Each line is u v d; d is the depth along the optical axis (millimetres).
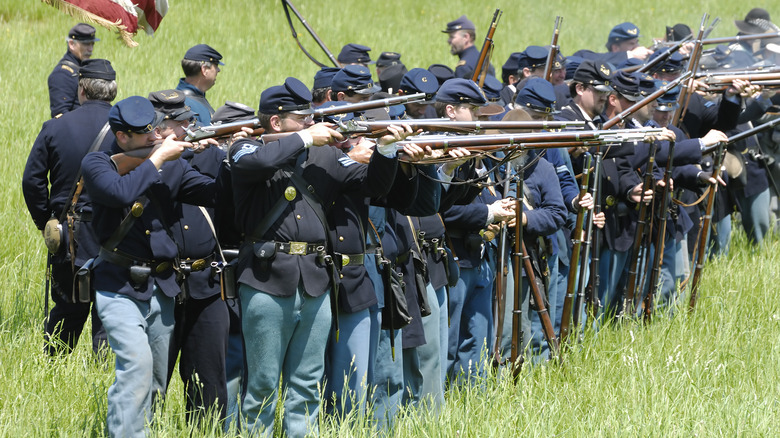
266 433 16969
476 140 16719
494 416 18766
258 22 62531
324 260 16469
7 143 37250
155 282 16750
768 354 23375
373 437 17234
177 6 61656
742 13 78250
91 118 21578
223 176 17203
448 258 20328
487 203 21266
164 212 16875
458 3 74688
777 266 31391
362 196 17266
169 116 17578
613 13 76938
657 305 26406
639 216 25188
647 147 25594
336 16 66438
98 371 20188
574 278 22391
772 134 33750
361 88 23625
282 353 16734
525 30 70562
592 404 19938
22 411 17484
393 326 17969
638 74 25641
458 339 21875
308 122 16562
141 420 16109
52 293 22141
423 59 60062
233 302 19406
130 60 50656
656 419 18609
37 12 59844
